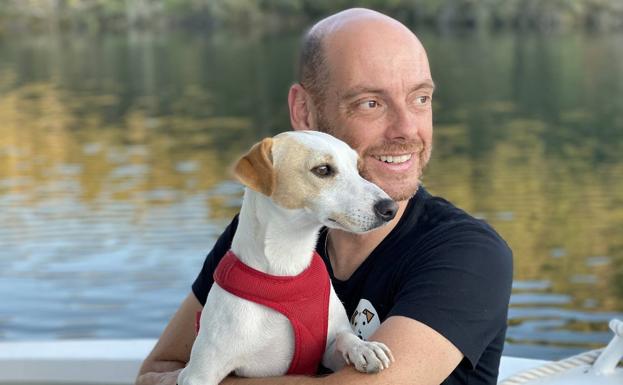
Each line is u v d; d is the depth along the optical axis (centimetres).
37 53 5403
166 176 1512
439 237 273
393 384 245
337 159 274
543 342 693
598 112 2564
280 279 266
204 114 2656
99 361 381
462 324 256
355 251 293
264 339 266
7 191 1399
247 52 5431
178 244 1030
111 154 1805
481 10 7938
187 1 8106
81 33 7606
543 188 1368
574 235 1053
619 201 1253
